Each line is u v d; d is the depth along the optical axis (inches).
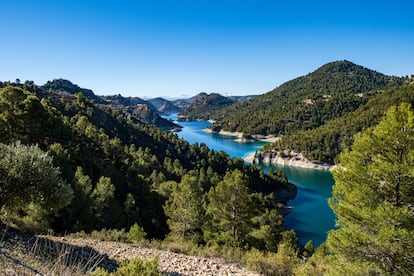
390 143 443.2
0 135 1387.8
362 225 450.6
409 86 7455.7
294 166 5556.1
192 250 697.6
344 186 482.3
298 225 2492.6
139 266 282.0
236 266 613.6
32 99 1578.5
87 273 242.8
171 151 4803.2
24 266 168.7
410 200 426.9
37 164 569.0
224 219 1175.6
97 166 2020.2
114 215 1312.7
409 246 384.2
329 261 491.8
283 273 597.3
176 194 1283.2
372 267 418.9
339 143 5743.1
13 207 576.4
